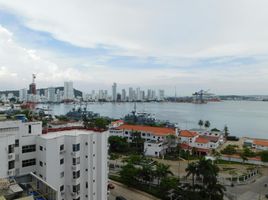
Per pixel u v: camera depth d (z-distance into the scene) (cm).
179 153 11806
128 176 7475
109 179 8131
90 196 5162
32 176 3538
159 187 7088
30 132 4950
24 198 2602
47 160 4675
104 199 5381
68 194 5009
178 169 9631
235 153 11844
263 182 8381
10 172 4141
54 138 4784
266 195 7088
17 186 2975
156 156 11644
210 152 12156
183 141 13212
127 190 7325
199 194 6097
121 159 10769
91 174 5159
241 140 16712
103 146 5328
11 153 4200
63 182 5000
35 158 4922
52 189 3067
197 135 14188
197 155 12000
